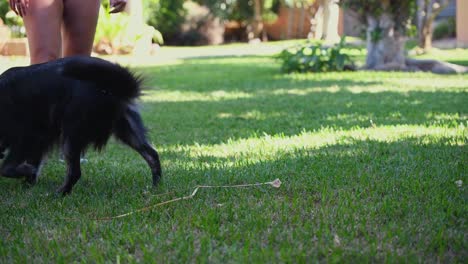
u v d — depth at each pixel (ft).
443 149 18.45
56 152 14.58
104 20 67.92
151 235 11.27
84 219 12.52
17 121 13.98
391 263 9.73
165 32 107.76
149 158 14.75
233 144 20.92
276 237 11.05
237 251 10.38
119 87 13.56
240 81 44.04
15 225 12.32
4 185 15.94
